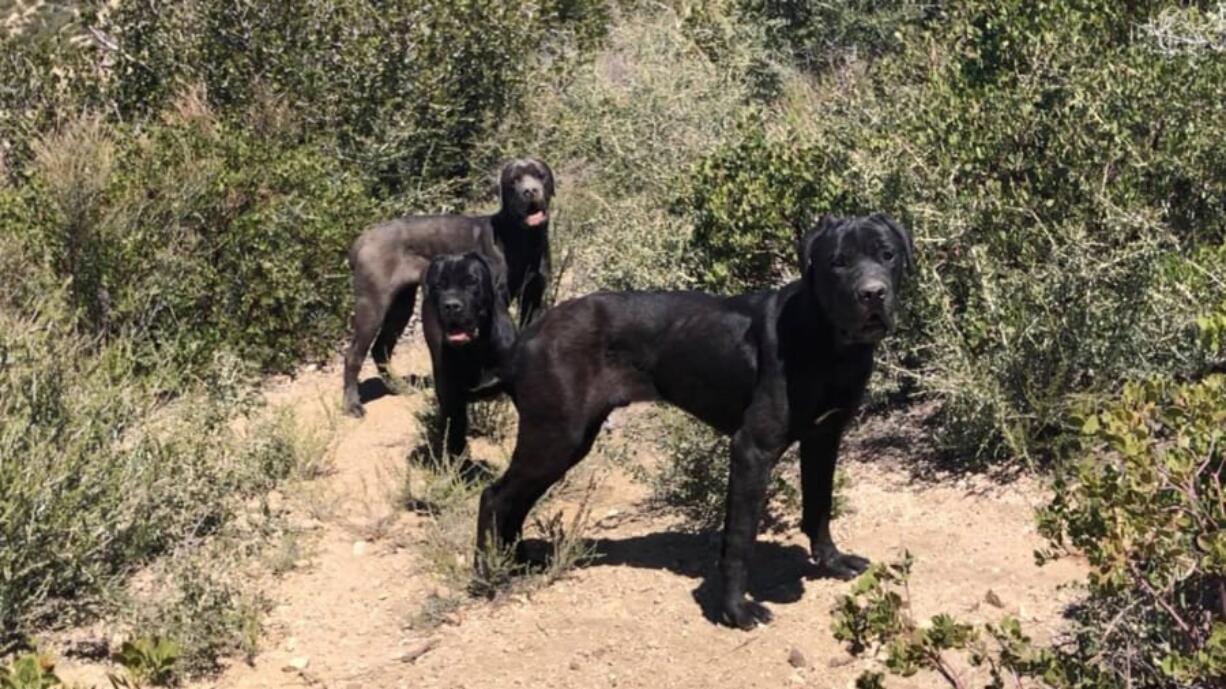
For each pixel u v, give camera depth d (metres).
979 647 2.56
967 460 3.88
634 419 4.34
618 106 6.49
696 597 3.35
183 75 6.82
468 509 3.87
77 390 3.85
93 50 7.15
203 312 5.45
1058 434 3.85
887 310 2.90
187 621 3.22
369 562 3.70
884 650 3.00
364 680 3.12
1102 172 4.17
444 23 6.77
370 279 4.95
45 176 5.46
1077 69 4.48
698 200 4.75
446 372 4.04
